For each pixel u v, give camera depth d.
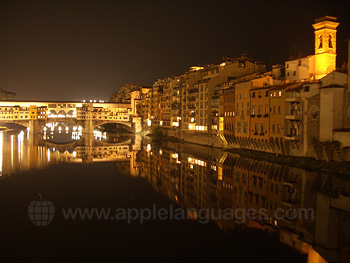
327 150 57.91
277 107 70.12
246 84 81.31
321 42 71.75
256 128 77.56
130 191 50.53
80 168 70.38
